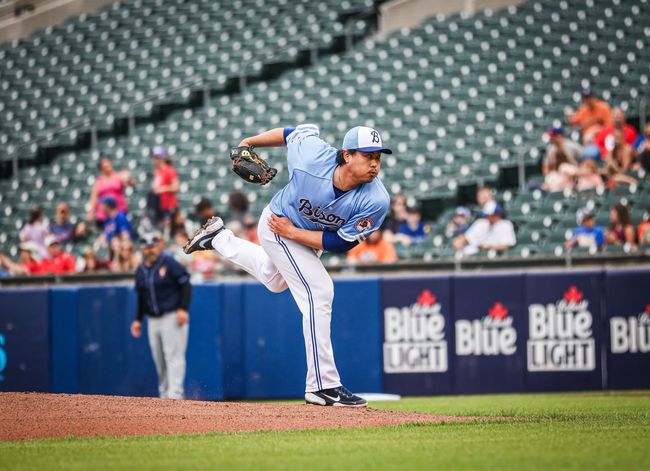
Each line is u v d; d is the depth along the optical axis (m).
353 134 19.55
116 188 48.81
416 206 46.44
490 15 66.31
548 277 35.84
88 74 69.44
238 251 22.20
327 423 19.41
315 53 65.38
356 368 36.25
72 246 48.38
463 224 43.19
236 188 52.84
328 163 19.98
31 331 37.81
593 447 16.16
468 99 58.44
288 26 68.81
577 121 51.16
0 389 37.84
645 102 53.69
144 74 68.00
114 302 37.50
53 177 58.91
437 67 61.91
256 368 36.59
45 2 76.81
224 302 36.78
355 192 20.09
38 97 68.75
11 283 39.59
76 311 37.78
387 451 15.85
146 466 14.69
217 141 58.97
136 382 37.25
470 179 48.72
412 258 41.91
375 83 61.59
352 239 20.28
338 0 71.12
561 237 42.19
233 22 71.06
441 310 36.09
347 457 15.28
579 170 45.31
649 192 44.31
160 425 19.12
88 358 37.66
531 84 58.69
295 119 59.41
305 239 20.48
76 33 74.19
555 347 35.72
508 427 19.11
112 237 45.06
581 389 35.59
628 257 36.16
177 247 41.88
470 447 16.22
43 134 64.25
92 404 21.20
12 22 76.12
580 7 65.50
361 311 36.28
